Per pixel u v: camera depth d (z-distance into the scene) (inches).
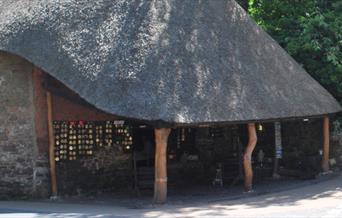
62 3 571.5
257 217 430.0
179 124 494.0
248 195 564.4
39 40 548.1
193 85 523.8
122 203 537.3
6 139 582.6
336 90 726.5
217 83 543.2
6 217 460.1
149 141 631.8
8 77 581.3
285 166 736.3
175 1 580.7
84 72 521.0
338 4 726.5
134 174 602.2
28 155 578.9
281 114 577.3
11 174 581.6
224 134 704.4
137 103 492.7
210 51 564.7
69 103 580.7
